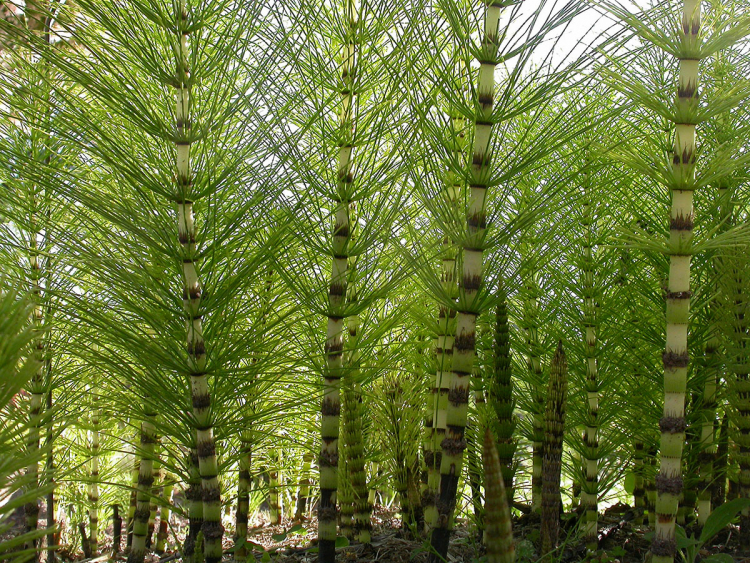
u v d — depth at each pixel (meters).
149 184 2.64
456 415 2.75
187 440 3.01
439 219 2.66
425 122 2.61
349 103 2.89
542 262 3.22
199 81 2.74
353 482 3.57
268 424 3.88
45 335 3.24
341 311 2.95
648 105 2.45
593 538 3.34
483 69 2.61
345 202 2.90
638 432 3.56
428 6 2.82
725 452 3.80
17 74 3.17
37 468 3.39
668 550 2.45
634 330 3.54
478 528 3.59
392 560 3.34
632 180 3.39
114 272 2.67
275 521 4.79
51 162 3.33
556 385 2.98
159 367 2.95
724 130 3.04
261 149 2.74
